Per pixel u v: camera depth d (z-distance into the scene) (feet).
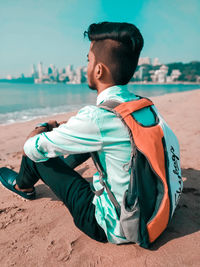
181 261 3.46
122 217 3.01
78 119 2.75
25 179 4.51
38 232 4.42
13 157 10.22
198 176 6.73
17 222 4.80
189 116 19.47
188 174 6.91
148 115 3.06
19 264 3.60
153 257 3.55
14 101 62.54
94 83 3.18
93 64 3.02
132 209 2.93
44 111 37.60
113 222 3.30
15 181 5.11
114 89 2.98
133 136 2.73
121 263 3.48
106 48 2.82
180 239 3.97
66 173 3.72
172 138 3.31
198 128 14.10
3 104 52.85
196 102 33.06
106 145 2.81
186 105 29.91
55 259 3.67
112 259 3.57
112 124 2.72
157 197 3.08
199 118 18.02
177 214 4.79
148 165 2.87
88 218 3.55
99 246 3.88
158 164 2.85
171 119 18.30
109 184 3.14
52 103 56.34
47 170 3.75
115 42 2.76
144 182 2.90
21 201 5.72
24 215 5.06
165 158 2.98
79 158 5.05
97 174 3.56
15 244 4.09
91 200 3.59
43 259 3.68
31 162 3.99
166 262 3.45
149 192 2.98
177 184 3.26
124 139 2.78
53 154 3.08
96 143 2.78
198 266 3.36
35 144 3.12
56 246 3.98
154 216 3.08
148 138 2.80
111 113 2.73
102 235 3.64
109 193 3.14
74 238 4.16
